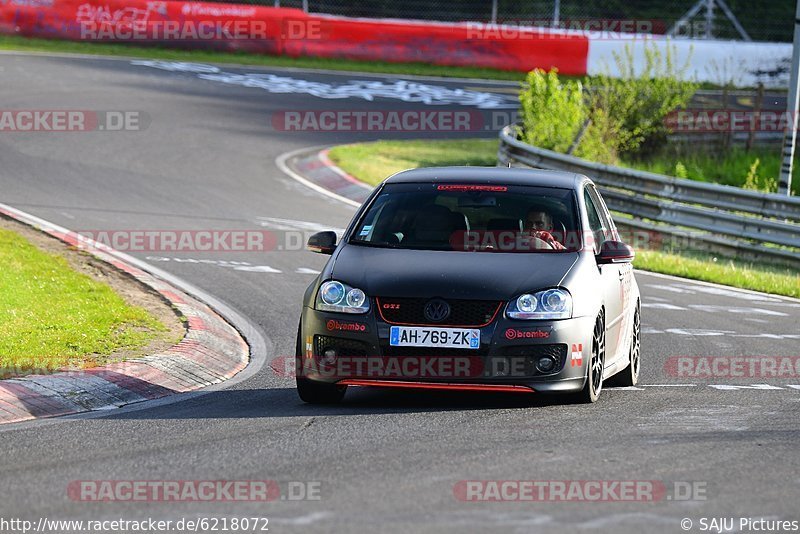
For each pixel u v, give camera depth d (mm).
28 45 124375
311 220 64938
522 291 27297
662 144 103062
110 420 26109
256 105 106312
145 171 75438
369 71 134750
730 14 147000
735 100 116312
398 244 29859
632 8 156500
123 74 113750
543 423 25719
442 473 20828
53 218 58969
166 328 36875
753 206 64938
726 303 50438
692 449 23172
